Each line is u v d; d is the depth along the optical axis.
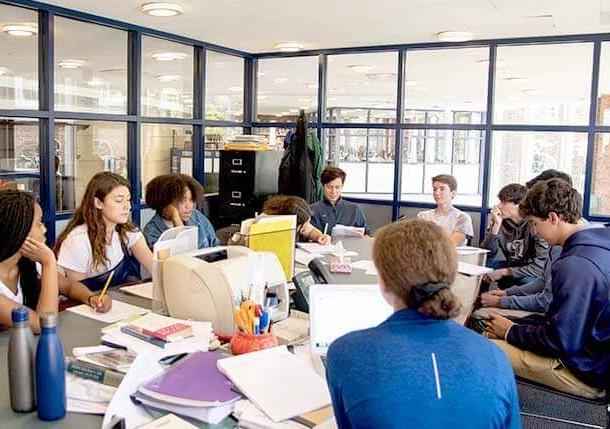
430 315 1.11
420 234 1.14
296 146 5.31
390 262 1.14
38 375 1.29
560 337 2.11
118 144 4.85
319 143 5.52
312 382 1.48
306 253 3.27
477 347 1.12
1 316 1.87
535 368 2.23
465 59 5.51
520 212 2.54
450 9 3.96
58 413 1.30
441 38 4.96
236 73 6.05
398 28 4.63
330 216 4.41
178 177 3.29
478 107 5.64
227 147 5.58
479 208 5.33
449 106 6.13
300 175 5.29
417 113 5.57
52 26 4.13
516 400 1.13
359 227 4.40
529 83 6.33
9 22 3.99
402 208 5.70
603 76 4.82
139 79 4.86
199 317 1.89
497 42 5.03
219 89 5.85
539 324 2.30
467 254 3.61
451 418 1.03
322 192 4.90
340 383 1.10
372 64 5.90
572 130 4.96
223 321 1.85
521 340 2.28
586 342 2.12
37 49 4.13
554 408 3.03
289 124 6.12
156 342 1.66
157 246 2.07
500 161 5.27
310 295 1.73
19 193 2.00
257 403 1.37
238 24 4.58
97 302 2.14
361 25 4.54
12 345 1.31
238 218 5.60
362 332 1.16
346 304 1.72
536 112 5.11
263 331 1.72
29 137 4.16
